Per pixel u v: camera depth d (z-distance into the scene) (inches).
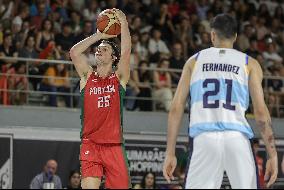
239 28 1604.3
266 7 1684.3
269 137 453.1
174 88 1331.2
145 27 1489.9
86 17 1427.2
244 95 449.7
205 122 443.8
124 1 1509.6
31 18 1352.1
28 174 1121.4
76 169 1152.2
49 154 1138.7
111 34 631.2
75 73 1270.9
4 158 1109.7
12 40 1269.7
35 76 1187.3
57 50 1278.3
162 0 1587.1
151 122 1227.9
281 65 1494.8
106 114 618.8
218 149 438.0
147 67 1302.9
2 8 1334.9
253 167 442.3
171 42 1482.5
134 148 1175.0
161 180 1176.8
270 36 1578.5
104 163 622.2
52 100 1228.5
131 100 1284.4
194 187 440.5
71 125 1179.9
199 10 1605.6
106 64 621.6
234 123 443.2
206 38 1476.4
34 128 1138.7
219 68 450.3
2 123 1136.8
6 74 1159.6
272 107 1375.5
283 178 1213.1
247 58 455.2
